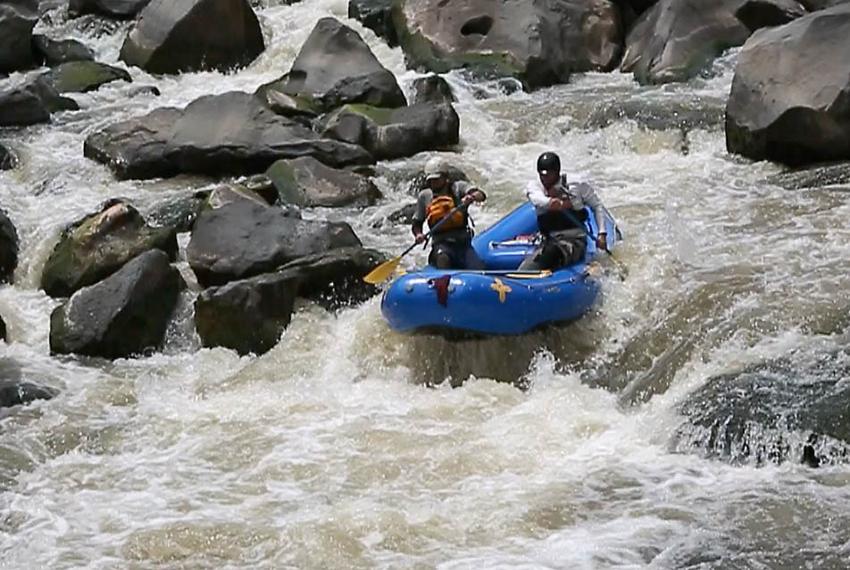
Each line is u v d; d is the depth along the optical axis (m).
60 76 58.62
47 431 34.69
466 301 35.72
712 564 27.08
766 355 34.31
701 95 53.62
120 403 36.22
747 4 57.56
